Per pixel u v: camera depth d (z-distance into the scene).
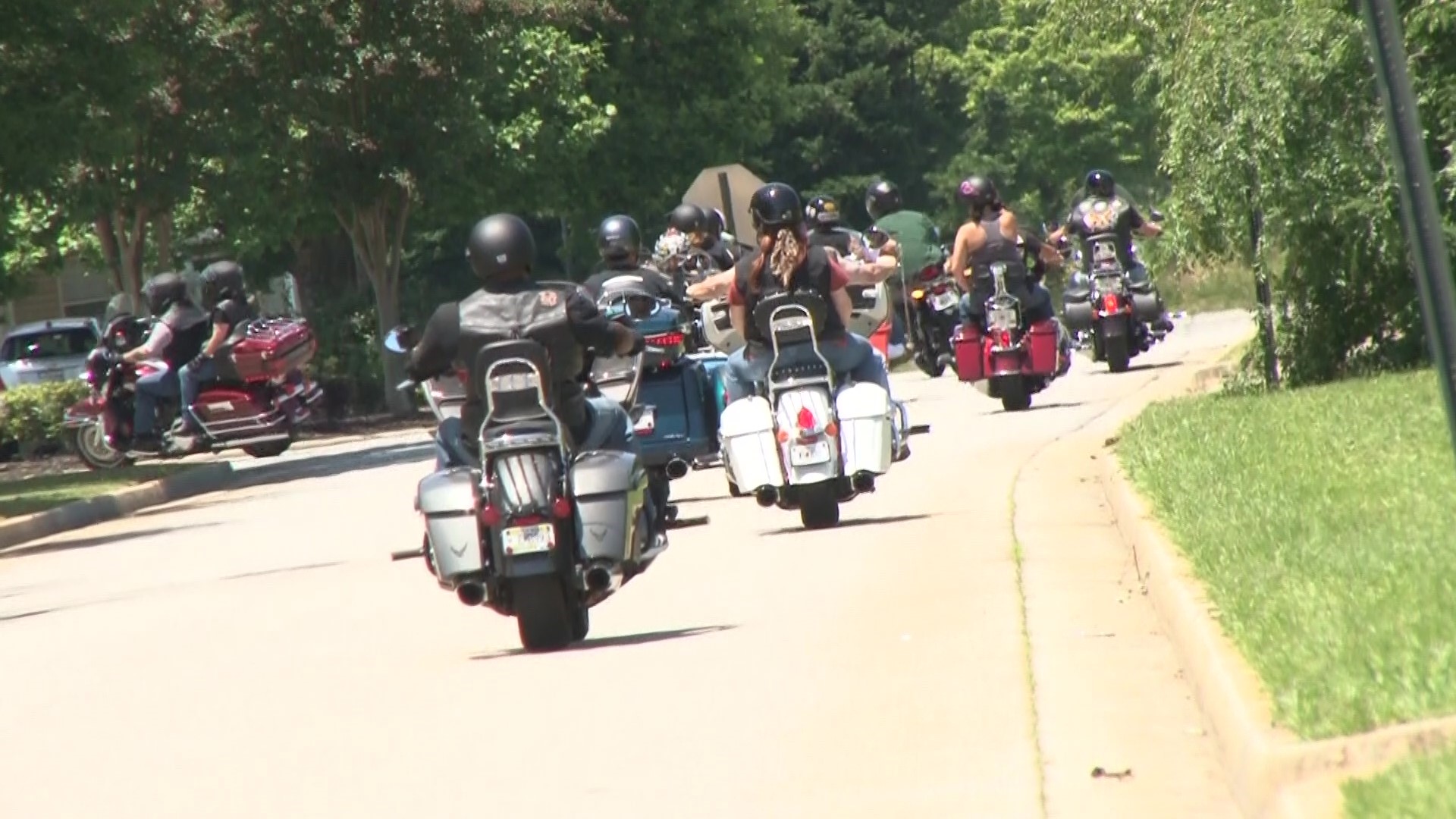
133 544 82.94
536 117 177.62
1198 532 42.91
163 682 44.88
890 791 29.67
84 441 122.50
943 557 51.69
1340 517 42.16
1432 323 24.25
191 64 149.88
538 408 42.50
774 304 57.72
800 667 39.03
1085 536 53.66
